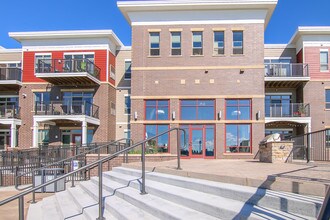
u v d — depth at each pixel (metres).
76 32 27.77
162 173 8.49
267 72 26.69
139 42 24.50
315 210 4.16
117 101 29.72
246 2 23.55
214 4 23.73
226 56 24.02
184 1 23.83
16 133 28.27
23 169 16.14
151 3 23.94
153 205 5.94
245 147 23.28
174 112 23.69
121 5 23.95
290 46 29.19
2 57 30.38
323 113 26.73
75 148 18.17
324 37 27.31
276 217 4.27
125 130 29.31
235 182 6.14
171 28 24.48
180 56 24.20
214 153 23.34
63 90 28.16
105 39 28.20
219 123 23.52
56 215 7.91
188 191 6.40
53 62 26.38
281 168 8.64
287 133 28.17
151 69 24.22
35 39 28.58
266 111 26.36
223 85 23.83
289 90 28.81
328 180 5.42
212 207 5.08
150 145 20.28
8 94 29.61
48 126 28.08
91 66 26.94
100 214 6.17
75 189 10.07
